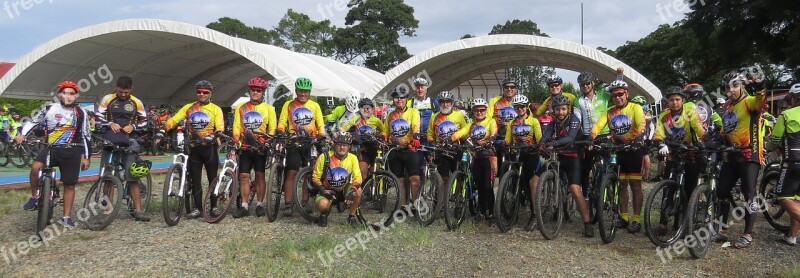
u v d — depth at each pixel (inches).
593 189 223.3
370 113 273.9
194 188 240.2
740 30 770.2
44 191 200.1
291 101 253.4
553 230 212.1
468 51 499.5
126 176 233.5
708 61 1048.2
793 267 170.1
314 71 616.1
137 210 234.5
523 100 232.8
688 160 207.8
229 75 815.1
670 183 198.7
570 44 425.4
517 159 227.9
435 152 234.7
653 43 1139.9
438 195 227.1
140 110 239.1
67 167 208.7
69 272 159.9
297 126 246.8
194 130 235.6
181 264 168.9
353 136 247.6
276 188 240.5
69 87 207.5
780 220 238.8
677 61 1122.0
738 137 195.3
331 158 225.9
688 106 219.1
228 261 170.7
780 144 187.6
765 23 739.4
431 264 174.9
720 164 204.7
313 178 226.7
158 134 239.5
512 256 184.1
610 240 204.1
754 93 190.4
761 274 165.5
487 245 199.2
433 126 246.5
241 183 244.2
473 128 237.1
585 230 213.8
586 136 223.0
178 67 708.0
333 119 303.4
